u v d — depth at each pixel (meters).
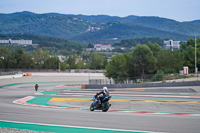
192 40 187.25
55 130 19.72
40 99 47.56
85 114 27.44
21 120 23.66
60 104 40.03
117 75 118.44
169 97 49.81
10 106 35.47
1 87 91.12
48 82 126.12
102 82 86.31
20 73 151.38
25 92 67.62
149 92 60.81
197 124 21.98
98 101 29.53
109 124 21.86
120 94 57.22
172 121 23.41
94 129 20.00
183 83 71.50
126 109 34.28
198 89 62.66
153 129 19.95
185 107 36.19
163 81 81.56
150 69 121.94
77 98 49.47
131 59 124.25
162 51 139.00
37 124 21.84
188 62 130.88
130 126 21.06
